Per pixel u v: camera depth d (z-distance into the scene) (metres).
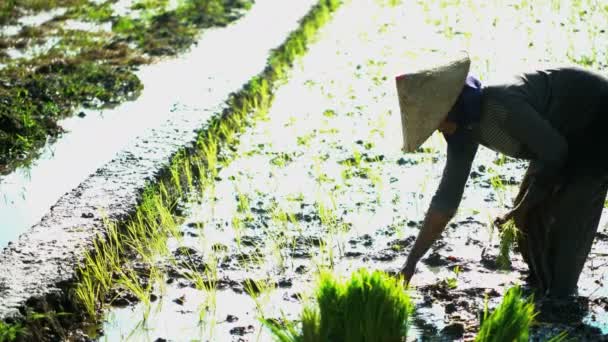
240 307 8.48
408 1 21.95
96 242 9.26
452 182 7.62
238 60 16.22
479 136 7.51
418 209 10.48
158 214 10.38
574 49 16.12
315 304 7.55
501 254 8.12
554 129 7.38
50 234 9.31
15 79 15.05
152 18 19.69
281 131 13.26
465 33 17.83
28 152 12.74
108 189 10.52
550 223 8.04
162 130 12.45
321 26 19.88
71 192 10.43
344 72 16.12
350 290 6.90
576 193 7.80
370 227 10.09
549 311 8.00
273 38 17.72
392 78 15.52
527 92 7.43
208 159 11.91
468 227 9.96
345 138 12.80
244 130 13.30
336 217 10.32
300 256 9.47
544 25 18.19
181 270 9.21
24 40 17.81
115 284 8.95
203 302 8.59
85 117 14.11
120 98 14.96
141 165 11.22
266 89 14.94
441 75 7.25
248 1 21.36
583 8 19.23
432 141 12.49
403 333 7.07
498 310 6.87
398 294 7.01
